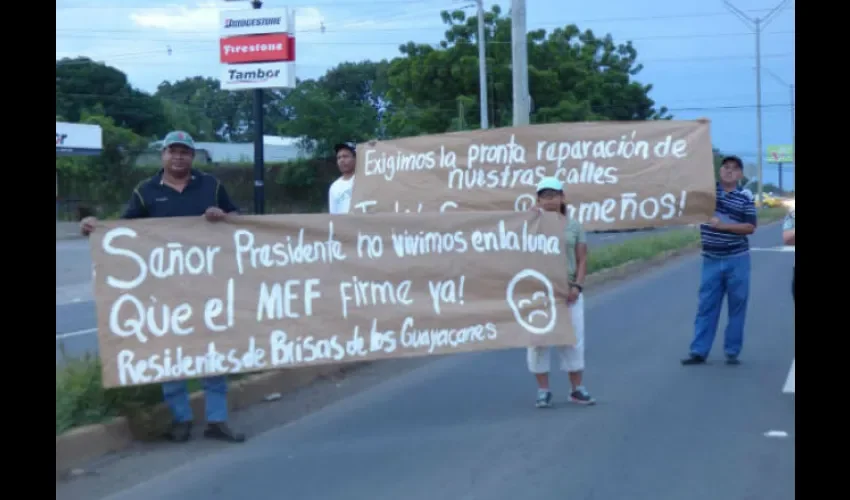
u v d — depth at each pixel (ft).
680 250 97.25
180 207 23.24
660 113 158.51
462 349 24.97
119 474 20.84
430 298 24.75
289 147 191.42
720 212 31.12
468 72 126.11
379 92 207.62
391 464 21.45
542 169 29.99
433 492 19.45
